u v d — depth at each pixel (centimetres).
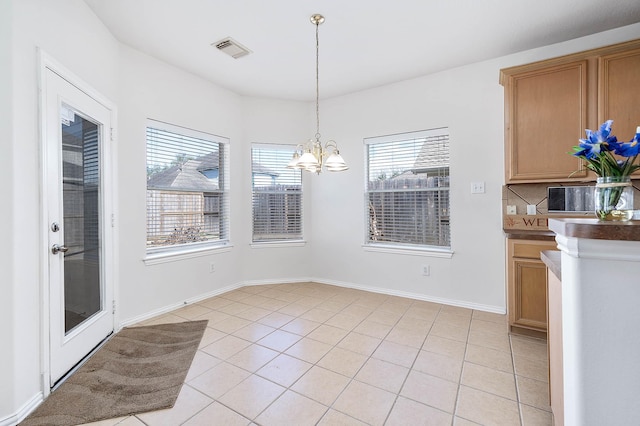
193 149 351
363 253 389
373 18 239
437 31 256
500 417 156
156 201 313
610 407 77
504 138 278
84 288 222
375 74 339
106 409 163
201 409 164
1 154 151
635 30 246
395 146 370
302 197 433
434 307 321
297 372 200
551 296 135
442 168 337
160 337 252
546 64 244
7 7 153
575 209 260
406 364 208
